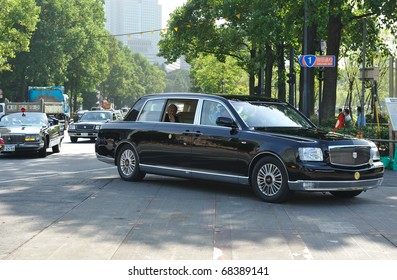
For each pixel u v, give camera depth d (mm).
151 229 7410
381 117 28734
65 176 13344
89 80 81062
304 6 23125
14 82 72688
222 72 67000
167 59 45719
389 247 6609
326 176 9156
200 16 40500
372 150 9820
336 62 23500
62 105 50719
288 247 6555
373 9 22078
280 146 9398
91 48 75688
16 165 16453
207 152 10438
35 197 10031
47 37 64812
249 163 9805
